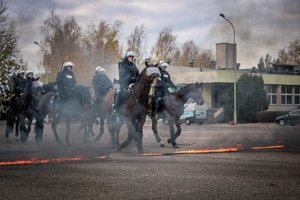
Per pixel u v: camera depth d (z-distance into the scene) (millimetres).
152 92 15492
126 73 16422
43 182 9141
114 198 7637
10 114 22375
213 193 7965
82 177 9750
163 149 17047
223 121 55594
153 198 7617
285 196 7695
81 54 63094
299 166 11469
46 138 23328
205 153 15125
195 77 63531
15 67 35844
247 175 9914
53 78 57750
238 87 54406
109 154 14953
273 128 39156
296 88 69500
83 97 19656
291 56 47469
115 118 16781
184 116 50625
